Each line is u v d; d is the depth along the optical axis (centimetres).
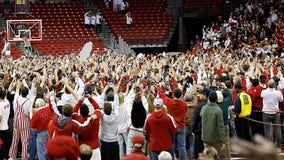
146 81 1446
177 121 1099
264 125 1259
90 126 884
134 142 820
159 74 1683
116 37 4016
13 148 1157
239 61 2180
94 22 4006
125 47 3788
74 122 870
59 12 4159
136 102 1052
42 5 4188
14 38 3594
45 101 1140
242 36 3703
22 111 1140
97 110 908
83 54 1709
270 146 229
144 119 1054
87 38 3959
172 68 1725
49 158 346
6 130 1159
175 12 4209
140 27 4103
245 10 3997
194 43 4156
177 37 4231
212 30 3778
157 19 4162
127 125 1129
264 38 3703
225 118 1082
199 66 1928
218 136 1003
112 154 978
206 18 4191
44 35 3919
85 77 1625
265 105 1245
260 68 1588
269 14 3988
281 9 4022
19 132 1152
